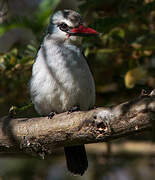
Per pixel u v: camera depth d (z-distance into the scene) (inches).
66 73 375.6
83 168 393.7
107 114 276.4
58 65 375.6
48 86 378.0
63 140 304.8
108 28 405.1
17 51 433.4
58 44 388.2
